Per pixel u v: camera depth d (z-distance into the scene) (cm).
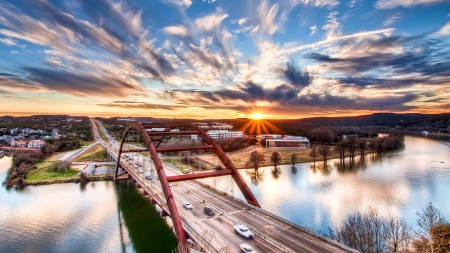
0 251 5409
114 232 6247
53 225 6662
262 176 11794
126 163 11244
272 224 4441
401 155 17112
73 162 14488
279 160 14312
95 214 7362
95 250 5481
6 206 8056
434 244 3962
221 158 6288
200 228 4306
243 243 3772
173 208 4600
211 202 5700
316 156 16200
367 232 4678
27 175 11650
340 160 15450
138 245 5647
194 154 17450
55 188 10125
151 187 7219
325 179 11106
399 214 7194
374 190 9419
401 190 9375
